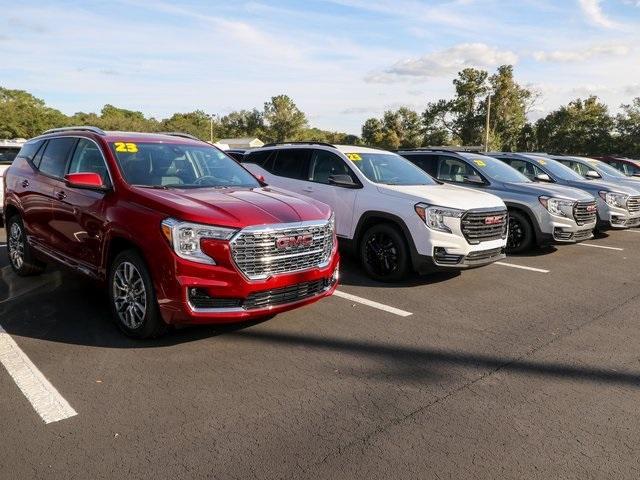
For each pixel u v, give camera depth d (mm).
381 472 2781
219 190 4871
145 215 4242
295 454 2930
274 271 4270
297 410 3422
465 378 3967
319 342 4609
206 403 3484
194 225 4004
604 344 4734
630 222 11242
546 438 3150
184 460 2855
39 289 5922
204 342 4512
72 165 5434
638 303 6062
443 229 6242
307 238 4473
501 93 66125
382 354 4387
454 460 2904
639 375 4078
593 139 57375
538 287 6738
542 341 4777
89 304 5414
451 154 9875
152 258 4094
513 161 12016
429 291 6395
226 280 4047
